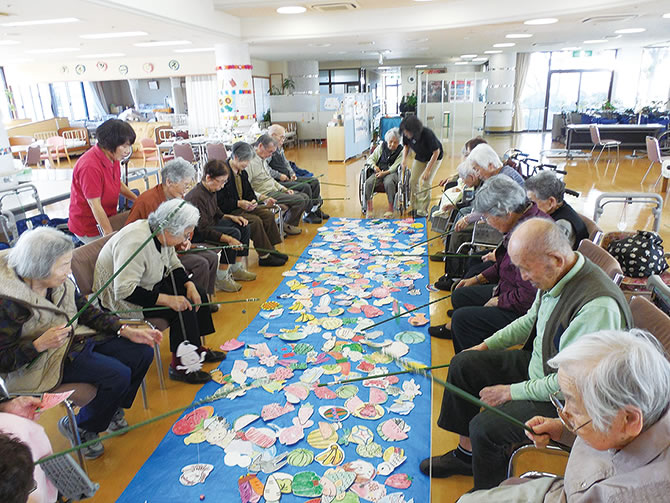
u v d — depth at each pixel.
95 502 1.84
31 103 14.77
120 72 13.33
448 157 11.30
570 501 1.07
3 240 3.64
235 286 3.80
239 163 4.21
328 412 2.29
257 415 2.29
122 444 2.16
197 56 12.78
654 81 14.36
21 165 6.58
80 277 2.39
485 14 7.26
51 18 5.97
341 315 3.31
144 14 5.80
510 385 1.72
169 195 3.17
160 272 2.57
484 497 1.24
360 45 10.06
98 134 3.13
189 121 13.80
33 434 1.54
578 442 1.19
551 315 1.67
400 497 1.81
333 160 10.80
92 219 3.25
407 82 19.25
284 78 16.17
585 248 2.33
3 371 1.78
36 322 1.89
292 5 7.07
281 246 4.89
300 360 2.75
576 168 9.10
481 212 2.50
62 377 1.92
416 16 7.64
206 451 2.08
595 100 16.02
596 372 0.97
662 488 0.89
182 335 2.59
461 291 2.73
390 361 2.72
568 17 6.99
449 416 1.90
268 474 1.93
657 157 7.35
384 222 5.63
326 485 1.86
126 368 2.07
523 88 16.11
